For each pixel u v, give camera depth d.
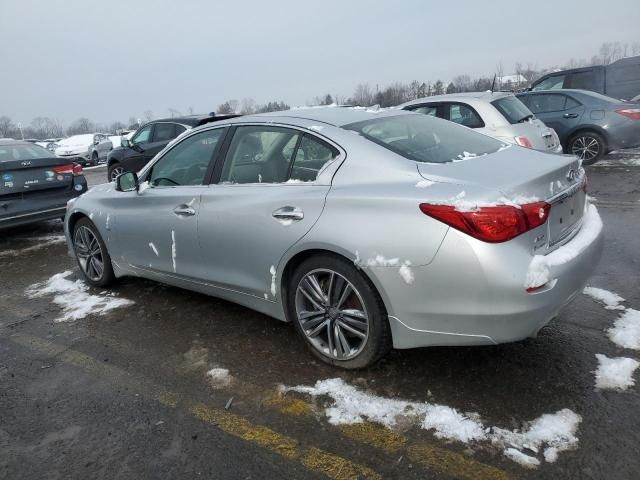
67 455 2.50
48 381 3.20
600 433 2.36
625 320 3.37
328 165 3.00
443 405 2.64
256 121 3.50
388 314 2.72
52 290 4.90
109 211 4.38
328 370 3.06
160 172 4.04
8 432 2.71
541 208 2.50
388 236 2.60
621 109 9.14
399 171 2.78
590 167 9.34
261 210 3.17
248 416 2.70
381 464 2.29
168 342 3.60
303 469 2.30
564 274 2.54
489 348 3.16
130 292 4.63
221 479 2.27
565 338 3.21
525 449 2.30
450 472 2.21
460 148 3.21
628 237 5.11
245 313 3.96
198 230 3.56
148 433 2.62
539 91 10.02
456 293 2.47
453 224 2.44
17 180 6.65
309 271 2.99
